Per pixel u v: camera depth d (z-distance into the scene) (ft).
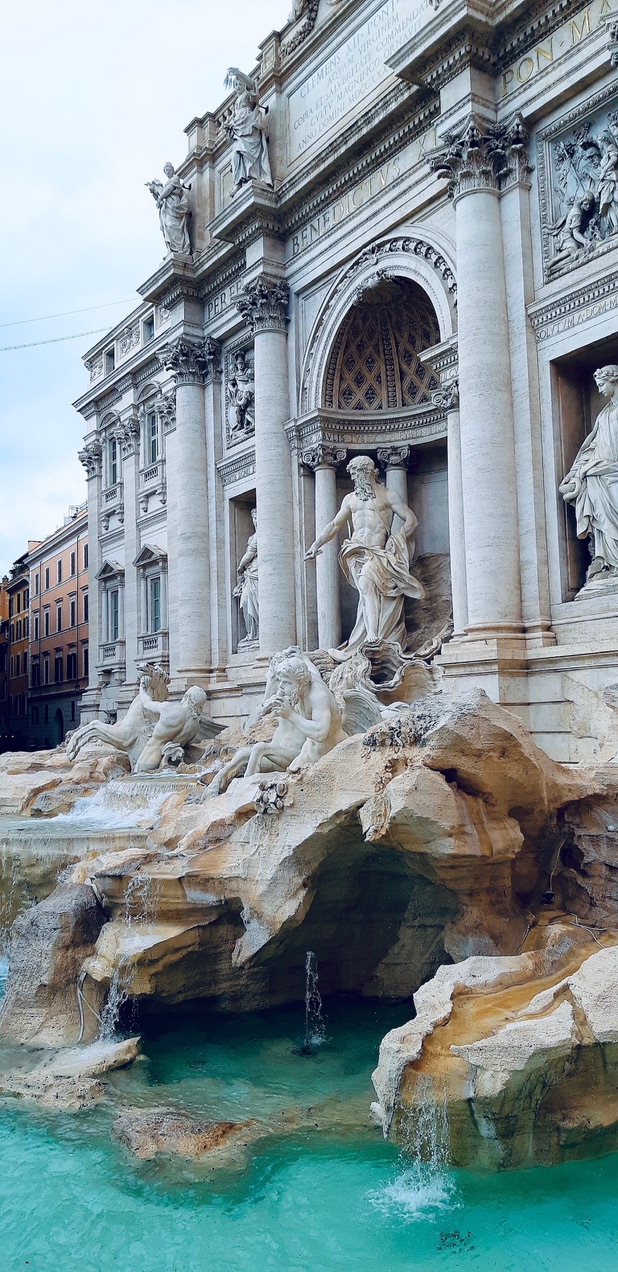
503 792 38.52
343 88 83.41
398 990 46.65
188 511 103.96
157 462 127.13
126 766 83.51
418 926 45.73
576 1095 30.12
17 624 265.13
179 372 105.09
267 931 42.34
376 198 78.69
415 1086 30.40
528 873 41.57
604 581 60.18
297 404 88.89
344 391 87.76
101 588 146.51
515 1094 28.55
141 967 42.29
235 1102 36.17
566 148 63.72
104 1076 38.83
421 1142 30.37
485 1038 29.66
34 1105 36.81
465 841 36.81
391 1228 27.76
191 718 80.38
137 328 134.82
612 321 59.36
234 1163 31.71
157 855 45.52
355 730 64.75
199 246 104.53
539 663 61.67
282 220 89.71
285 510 88.63
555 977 34.53
